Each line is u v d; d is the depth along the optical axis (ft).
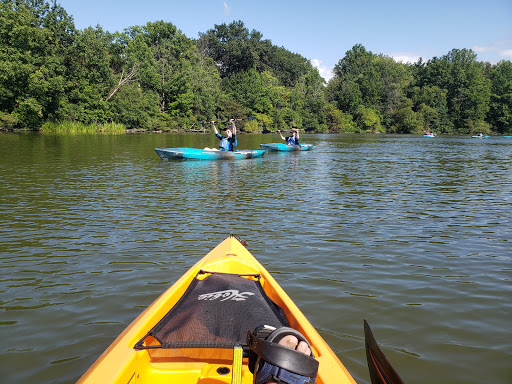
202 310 8.34
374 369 6.09
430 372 8.72
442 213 23.35
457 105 244.83
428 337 10.14
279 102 214.28
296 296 12.33
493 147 92.22
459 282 13.62
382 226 20.43
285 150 70.54
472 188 32.12
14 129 109.09
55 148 61.41
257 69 247.70
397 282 13.55
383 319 11.01
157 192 28.53
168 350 7.68
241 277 10.66
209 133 147.84
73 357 9.12
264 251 16.39
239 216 21.98
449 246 17.42
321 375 6.37
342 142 111.65
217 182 33.58
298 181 34.86
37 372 8.57
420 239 18.35
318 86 240.32
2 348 9.45
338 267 14.79
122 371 6.26
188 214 22.25
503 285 13.42
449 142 117.70
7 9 101.96
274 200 26.45
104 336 9.98
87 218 21.07
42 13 113.39
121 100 134.51
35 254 15.72
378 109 240.53
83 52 121.29
